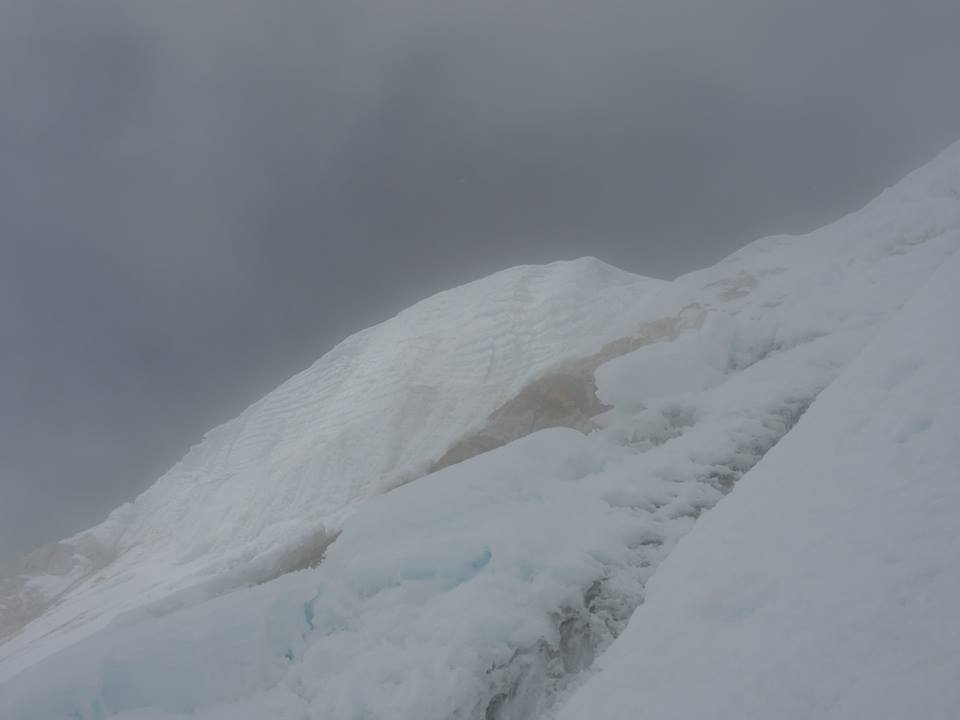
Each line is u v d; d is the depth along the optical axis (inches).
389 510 379.9
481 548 334.0
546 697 281.4
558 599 310.2
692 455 415.5
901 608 152.6
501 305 1601.9
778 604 183.2
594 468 432.5
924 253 557.9
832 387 293.3
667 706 171.2
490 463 413.4
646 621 219.9
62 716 290.5
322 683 293.1
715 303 758.5
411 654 286.8
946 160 730.2
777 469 259.4
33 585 1558.8
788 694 148.9
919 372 245.6
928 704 125.1
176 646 311.0
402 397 1444.4
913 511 180.9
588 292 1533.0
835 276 610.2
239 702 294.7
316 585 348.2
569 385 788.0
